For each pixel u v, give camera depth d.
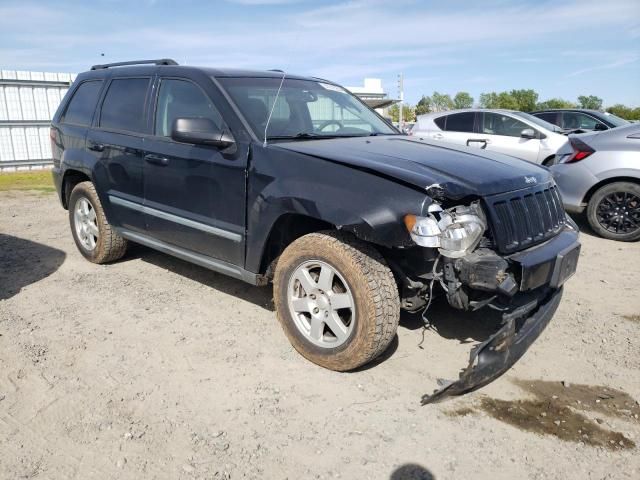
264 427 2.84
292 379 3.30
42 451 2.62
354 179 3.12
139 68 4.81
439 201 2.96
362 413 2.97
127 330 3.94
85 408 2.97
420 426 2.86
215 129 3.74
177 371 3.38
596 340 3.89
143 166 4.45
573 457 2.64
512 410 3.03
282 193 3.37
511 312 3.08
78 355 3.55
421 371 3.42
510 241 3.08
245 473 2.50
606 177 6.57
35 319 4.11
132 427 2.81
